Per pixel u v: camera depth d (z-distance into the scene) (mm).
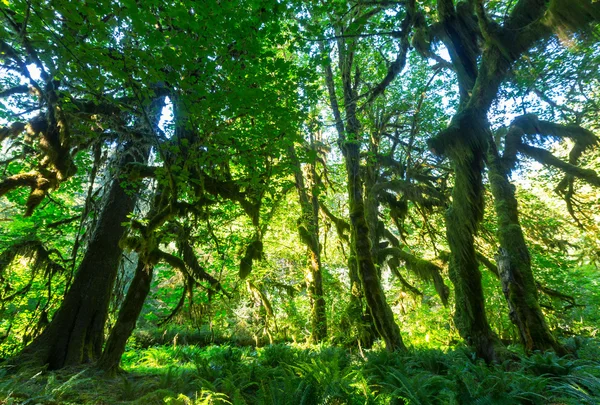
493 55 8773
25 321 12273
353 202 12953
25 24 4793
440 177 15133
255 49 5484
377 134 14727
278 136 7035
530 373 6738
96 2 4539
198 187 8766
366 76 15062
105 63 5336
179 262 9227
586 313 16594
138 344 19125
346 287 19766
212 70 5473
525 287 8570
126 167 9234
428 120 14992
